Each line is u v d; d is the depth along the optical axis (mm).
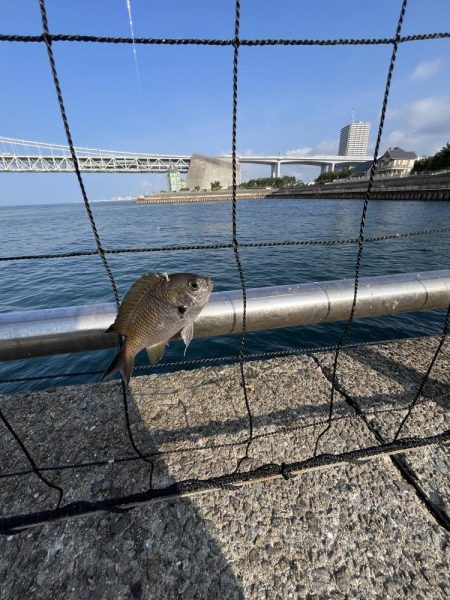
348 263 13359
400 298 2010
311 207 47625
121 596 1291
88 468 1837
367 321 6559
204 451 1932
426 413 2182
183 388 2482
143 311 1286
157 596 1289
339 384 2484
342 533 1497
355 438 2006
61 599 1285
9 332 1585
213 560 1399
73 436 2061
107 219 43125
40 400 2371
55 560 1405
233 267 13172
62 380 5125
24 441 2023
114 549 1442
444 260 13312
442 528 1515
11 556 1423
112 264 14633
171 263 14445
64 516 1519
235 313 1836
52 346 1657
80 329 1646
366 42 1433
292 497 1655
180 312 1339
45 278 12555
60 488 1610
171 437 2033
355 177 75750
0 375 5277
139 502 1596
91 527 1530
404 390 2400
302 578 1339
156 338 1347
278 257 14977
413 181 44062
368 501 1633
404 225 23703
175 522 1545
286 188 88938
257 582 1327
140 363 5246
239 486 1699
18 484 1757
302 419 2158
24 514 1587
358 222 26859
